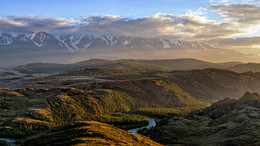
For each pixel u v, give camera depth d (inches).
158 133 5871.1
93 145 2874.0
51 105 7475.4
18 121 5713.6
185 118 7032.5
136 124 7288.4
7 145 4200.3
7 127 5324.8
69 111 7509.8
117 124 7219.5
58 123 6441.9
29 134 5078.7
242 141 3895.2
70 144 3112.7
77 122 4640.8
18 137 4913.9
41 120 6309.1
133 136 3964.1
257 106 6067.9
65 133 3924.7
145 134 6117.1
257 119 4874.5
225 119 5684.1
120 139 3472.0
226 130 4795.8
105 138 3368.6
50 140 3678.6
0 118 5915.4
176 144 4847.4
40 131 5349.4
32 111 6663.4
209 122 5890.8
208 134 4995.1
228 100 7086.6
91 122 4547.2
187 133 5452.8
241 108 6112.2
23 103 7544.3
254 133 4094.5
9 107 7052.2
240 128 4507.9
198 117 6766.7
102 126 4200.3
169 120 6761.8
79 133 3676.2
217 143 4158.5
